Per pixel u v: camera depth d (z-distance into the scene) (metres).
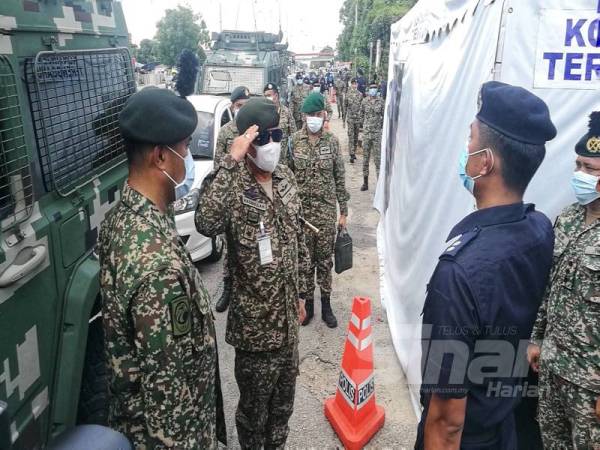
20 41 1.73
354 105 10.83
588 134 1.98
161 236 1.38
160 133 1.39
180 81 1.63
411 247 3.66
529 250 1.40
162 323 1.28
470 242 1.37
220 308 4.38
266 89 7.29
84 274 1.98
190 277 1.43
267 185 2.18
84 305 1.93
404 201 4.03
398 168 4.65
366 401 2.84
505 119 1.38
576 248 1.99
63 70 2.03
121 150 2.69
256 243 2.09
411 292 3.56
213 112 6.31
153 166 1.44
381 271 5.17
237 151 2.00
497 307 1.32
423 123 3.39
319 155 3.95
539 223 1.51
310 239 4.03
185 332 1.33
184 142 1.47
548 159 2.32
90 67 2.30
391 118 5.78
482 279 1.30
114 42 2.65
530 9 2.17
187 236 4.93
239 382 2.29
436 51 3.38
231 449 2.77
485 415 1.43
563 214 2.20
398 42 5.42
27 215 1.64
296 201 2.28
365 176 8.80
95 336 2.21
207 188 2.04
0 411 0.99
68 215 1.94
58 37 2.02
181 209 4.86
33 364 1.67
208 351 1.53
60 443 1.12
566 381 1.99
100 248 1.47
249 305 2.14
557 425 2.14
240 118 2.09
